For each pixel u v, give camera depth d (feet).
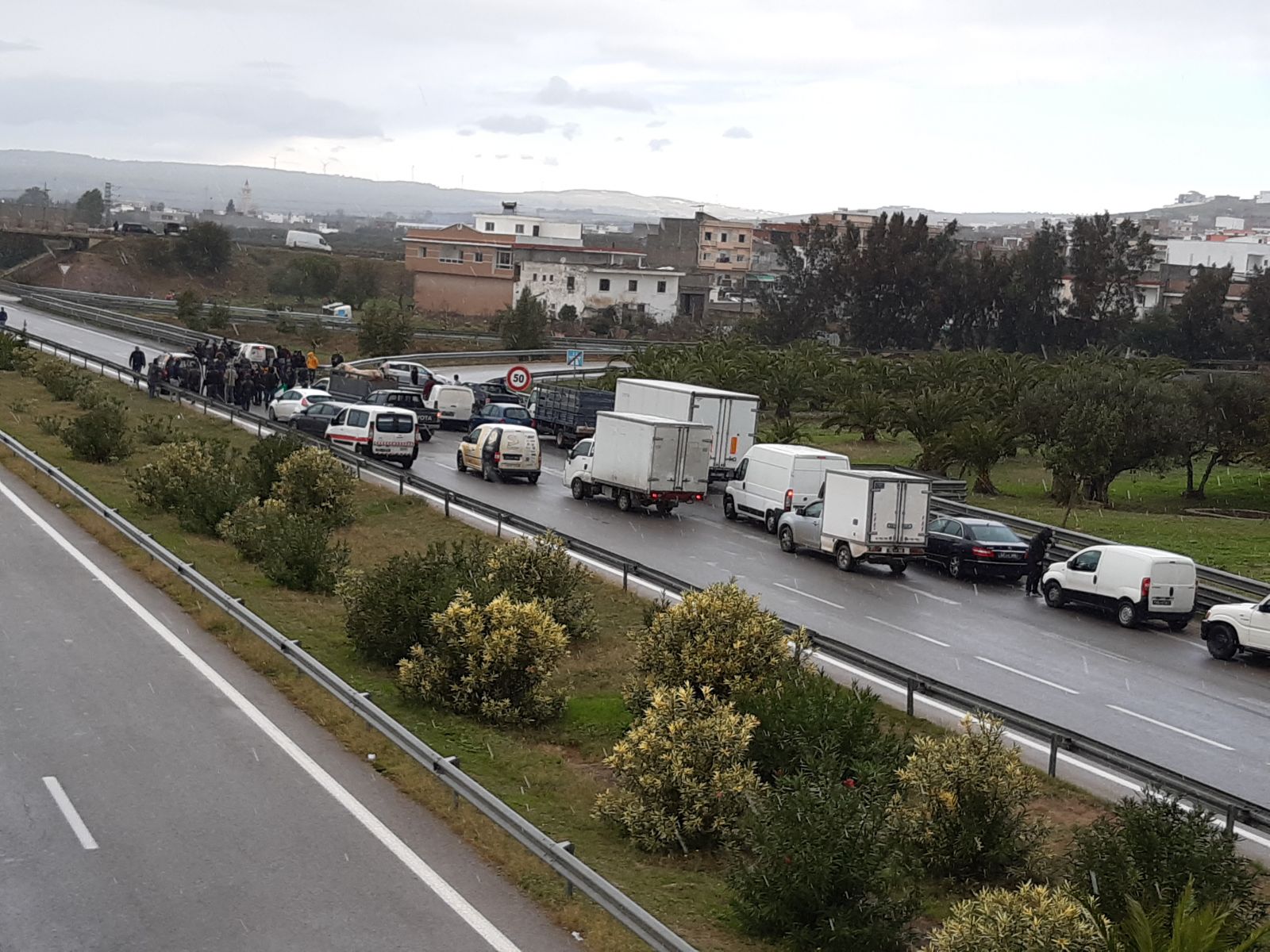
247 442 141.79
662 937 31.09
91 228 514.68
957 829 41.86
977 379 200.54
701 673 55.57
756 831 37.42
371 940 32.99
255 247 492.54
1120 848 38.01
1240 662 82.89
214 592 65.77
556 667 61.31
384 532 100.89
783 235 353.72
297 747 47.80
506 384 209.56
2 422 140.26
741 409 148.46
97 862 36.99
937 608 92.53
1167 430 144.97
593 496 131.95
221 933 32.96
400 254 563.48
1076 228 325.62
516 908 35.40
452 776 42.11
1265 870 43.52
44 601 68.03
